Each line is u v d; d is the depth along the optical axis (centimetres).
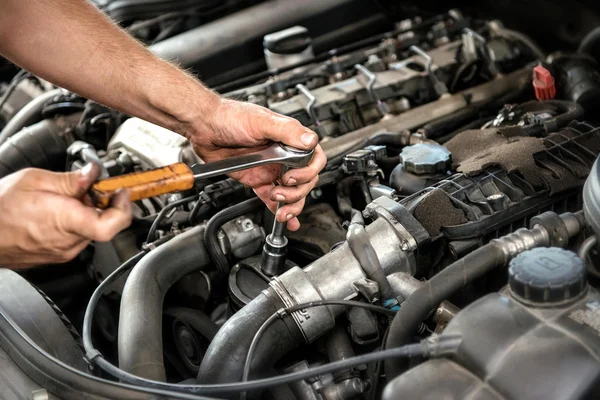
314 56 236
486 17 262
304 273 142
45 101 250
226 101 156
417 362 127
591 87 209
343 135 198
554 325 109
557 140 171
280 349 138
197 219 180
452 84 218
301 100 204
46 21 142
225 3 261
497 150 167
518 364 105
